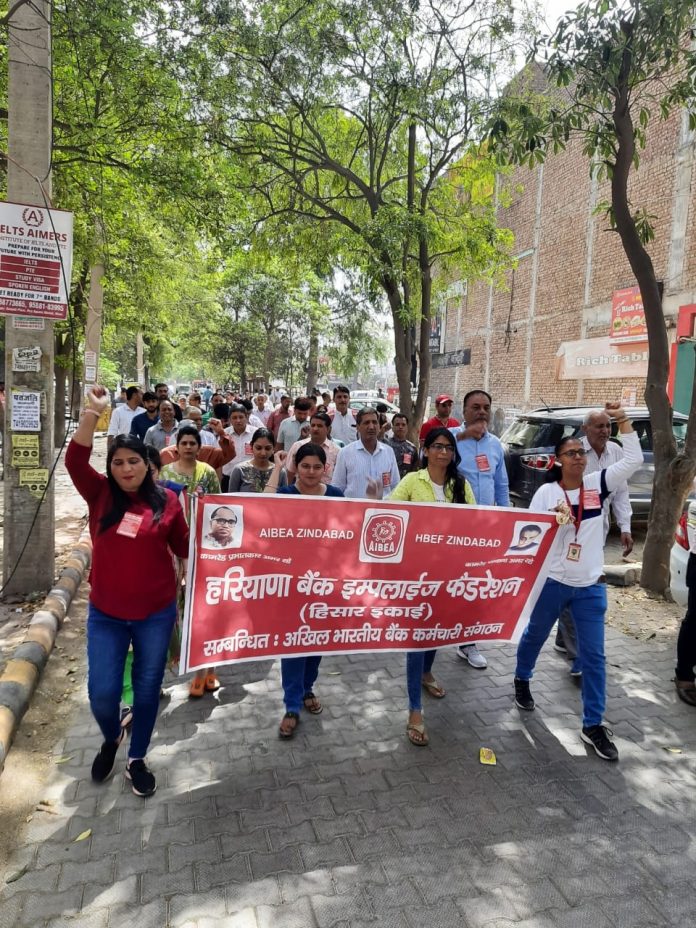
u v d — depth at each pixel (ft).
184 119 27.81
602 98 19.86
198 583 11.14
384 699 14.29
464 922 8.25
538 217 65.57
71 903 8.43
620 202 20.24
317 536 11.78
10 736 11.72
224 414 27.45
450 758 11.94
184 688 14.65
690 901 8.69
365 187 33.73
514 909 8.47
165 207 30.01
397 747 12.30
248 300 93.04
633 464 12.34
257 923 8.16
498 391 75.61
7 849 9.40
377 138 34.47
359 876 8.98
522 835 9.91
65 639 16.71
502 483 16.80
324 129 36.88
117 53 24.30
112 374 114.73
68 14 23.00
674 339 45.73
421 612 12.60
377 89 31.48
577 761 11.96
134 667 10.42
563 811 10.50
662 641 17.72
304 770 11.48
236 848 9.47
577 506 12.57
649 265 20.42
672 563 17.24
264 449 17.43
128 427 33.55
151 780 10.66
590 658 12.34
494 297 76.13
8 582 18.98
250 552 11.42
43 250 17.89
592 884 8.95
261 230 38.88
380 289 37.14
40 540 19.10
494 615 13.12
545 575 12.87
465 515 12.42
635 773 11.64
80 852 9.36
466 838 9.80
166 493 10.66
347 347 55.21
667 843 9.82
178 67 27.07
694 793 11.10
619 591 21.59
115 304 60.75
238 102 30.42
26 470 18.78
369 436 17.31
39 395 18.60
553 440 29.40
